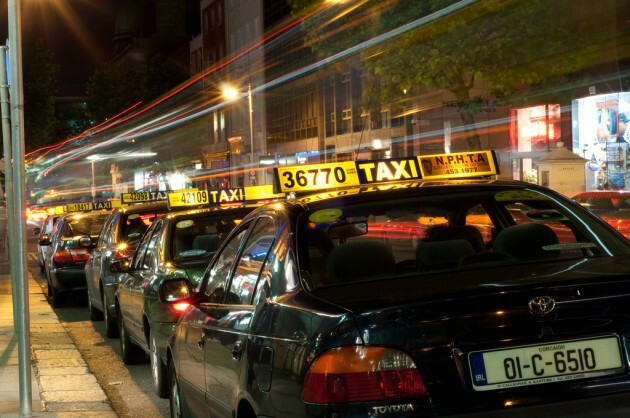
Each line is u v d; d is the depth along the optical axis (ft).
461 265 14.96
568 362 12.61
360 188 17.31
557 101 124.67
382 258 14.60
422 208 18.54
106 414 27.09
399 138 159.84
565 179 115.96
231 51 249.75
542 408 12.35
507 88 97.04
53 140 297.94
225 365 16.63
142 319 33.12
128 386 33.94
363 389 12.03
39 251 94.12
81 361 37.73
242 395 15.29
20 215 26.45
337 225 16.87
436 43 95.81
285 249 15.25
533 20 94.22
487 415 12.21
